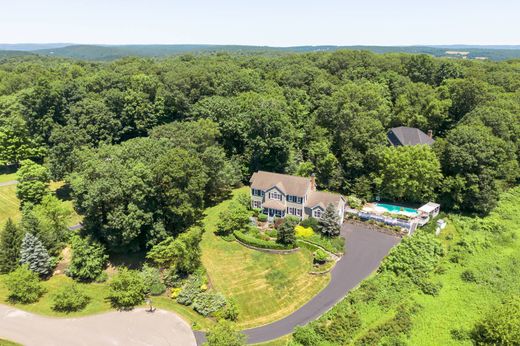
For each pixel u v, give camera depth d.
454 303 44.81
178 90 91.75
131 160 56.44
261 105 78.19
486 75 113.62
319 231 59.28
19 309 44.50
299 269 51.59
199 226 59.34
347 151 75.19
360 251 56.16
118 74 104.12
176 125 73.00
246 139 78.69
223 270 51.34
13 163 84.56
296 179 63.59
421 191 68.31
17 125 81.81
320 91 106.94
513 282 48.34
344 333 39.38
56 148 71.31
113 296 45.38
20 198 66.81
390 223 62.38
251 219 63.28
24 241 50.28
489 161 64.88
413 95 99.81
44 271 50.41
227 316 43.69
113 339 40.16
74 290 45.56
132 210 51.03
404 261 50.66
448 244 58.22
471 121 75.69
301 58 159.75
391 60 126.81
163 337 40.56
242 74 108.75
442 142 70.56
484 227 62.16
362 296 44.78
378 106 88.62
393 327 40.19
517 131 75.44
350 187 74.25
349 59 133.25
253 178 66.75
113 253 54.91
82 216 65.50
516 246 57.03
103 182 50.06
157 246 51.31
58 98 85.94
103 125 83.88
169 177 52.81
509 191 76.12
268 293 47.59
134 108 88.88
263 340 40.31
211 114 81.25
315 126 85.44
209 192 71.62
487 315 39.53
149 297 47.16
